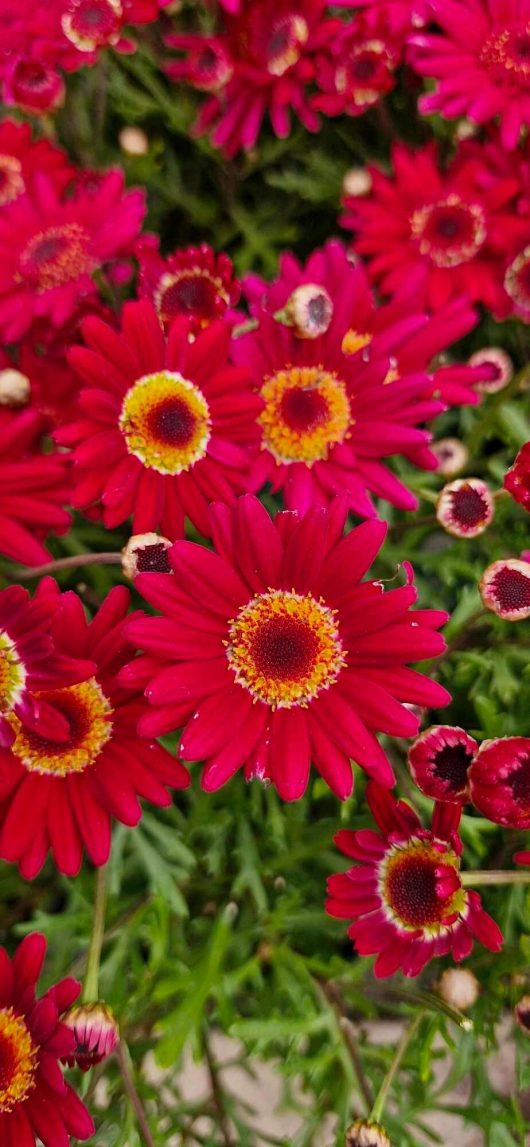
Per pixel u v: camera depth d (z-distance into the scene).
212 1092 0.33
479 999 0.31
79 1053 0.27
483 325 0.37
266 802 0.34
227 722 0.26
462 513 0.30
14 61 0.33
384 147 0.38
